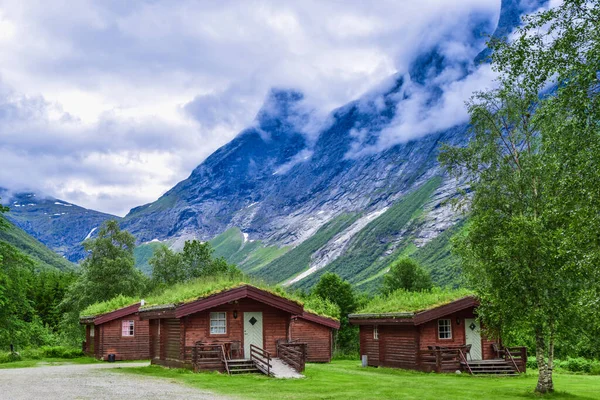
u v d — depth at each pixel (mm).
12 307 46781
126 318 45625
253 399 19297
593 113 16391
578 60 16734
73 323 70500
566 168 18375
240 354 29234
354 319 38688
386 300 39781
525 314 23969
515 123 26656
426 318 33000
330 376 28594
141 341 45781
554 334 23969
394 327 36156
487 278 25656
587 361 41094
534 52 18000
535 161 24375
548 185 20047
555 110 17656
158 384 23172
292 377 26656
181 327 29094
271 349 29969
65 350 50562
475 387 25547
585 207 16422
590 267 16750
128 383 23438
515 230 23938
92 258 75000
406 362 34688
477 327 34906
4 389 21188
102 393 19938
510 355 33562
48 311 99375
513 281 23984
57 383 23422
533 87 18156
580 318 22938
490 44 19594
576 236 16891
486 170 26719
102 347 44438
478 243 25938
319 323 44781
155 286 78812
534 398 22547
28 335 48188
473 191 27453
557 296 23531
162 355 32031
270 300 29766
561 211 17984
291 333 43844
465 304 33781
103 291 72000
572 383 29672
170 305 28484
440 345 34062
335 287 75812
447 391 23625
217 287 29422
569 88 16625
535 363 42844
